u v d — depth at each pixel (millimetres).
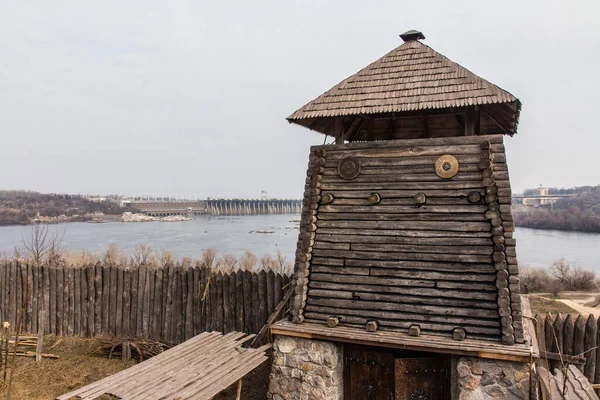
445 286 9055
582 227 109750
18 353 13320
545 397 8000
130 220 159375
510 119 10711
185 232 99938
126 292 14633
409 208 9625
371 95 10320
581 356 11031
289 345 9711
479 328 8656
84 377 12039
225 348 9727
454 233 9227
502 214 8883
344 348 9703
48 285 15531
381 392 9398
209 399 7359
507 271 8648
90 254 40844
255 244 71625
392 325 9219
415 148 9781
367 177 10070
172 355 9203
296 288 10008
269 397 9812
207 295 13797
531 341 9117
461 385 8367
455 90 9617
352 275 9773
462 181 9352
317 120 11391
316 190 10344
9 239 73375
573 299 29922
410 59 10867
